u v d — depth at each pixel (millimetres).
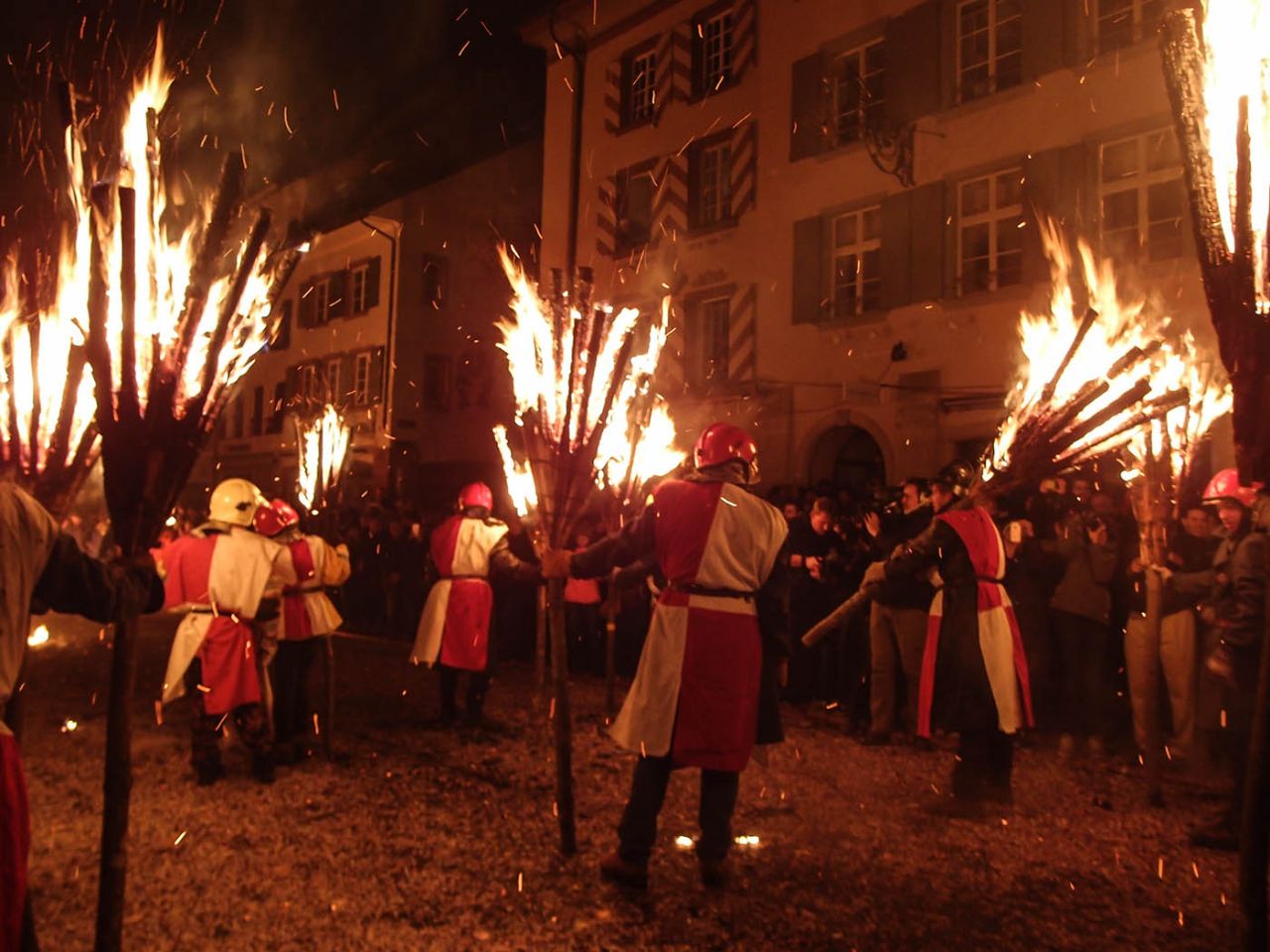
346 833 4809
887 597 6852
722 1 17484
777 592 4293
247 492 5789
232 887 4102
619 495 7117
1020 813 5305
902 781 5930
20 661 2553
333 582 6367
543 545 4676
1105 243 12164
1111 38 12281
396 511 14875
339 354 26641
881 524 7312
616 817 5098
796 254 15875
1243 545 4863
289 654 6227
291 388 28438
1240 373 2811
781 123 16266
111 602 2809
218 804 5277
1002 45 13508
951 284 13773
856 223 15266
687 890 4148
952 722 5312
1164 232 11703
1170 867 4516
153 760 6250
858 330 14898
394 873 4270
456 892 4074
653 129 18578
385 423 24812
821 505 8242
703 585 4199
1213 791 5785
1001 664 5277
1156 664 5543
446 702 7426
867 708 7969
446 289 25734
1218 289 2863
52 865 4340
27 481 3316
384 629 13883
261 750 5703
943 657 5391
